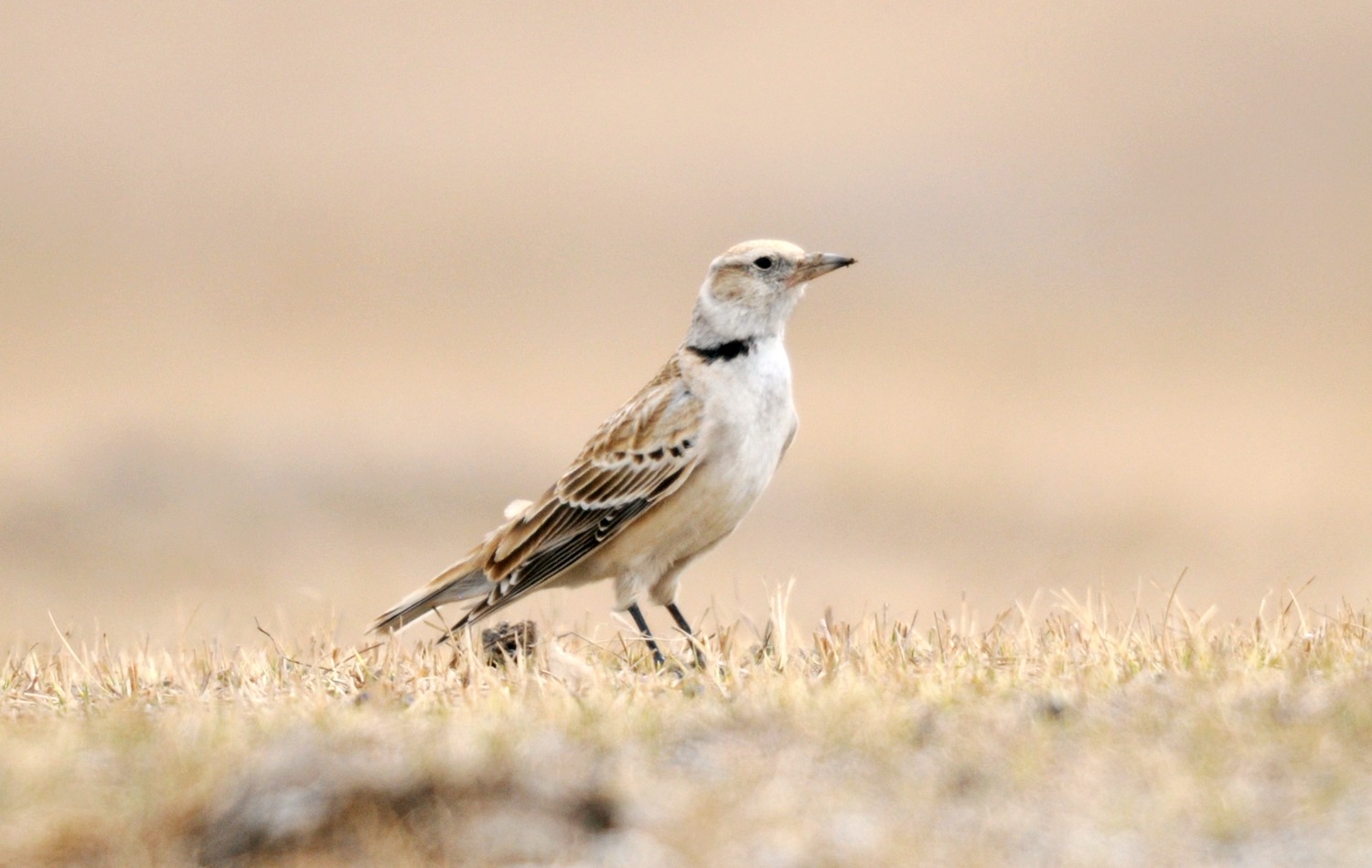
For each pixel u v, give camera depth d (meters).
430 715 10.57
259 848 8.59
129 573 30.38
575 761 9.23
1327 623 12.50
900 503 37.81
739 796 8.95
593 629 14.88
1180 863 8.20
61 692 12.17
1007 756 9.35
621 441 13.92
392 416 46.12
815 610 27.97
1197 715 9.76
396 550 32.94
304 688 11.78
